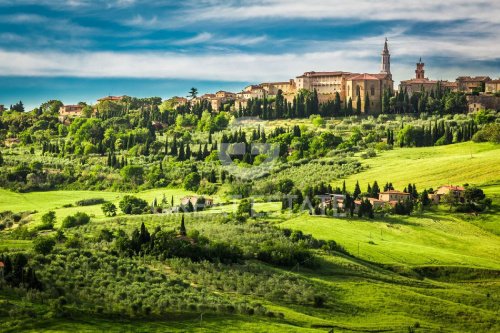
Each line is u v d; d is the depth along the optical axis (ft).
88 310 519.19
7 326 481.05
